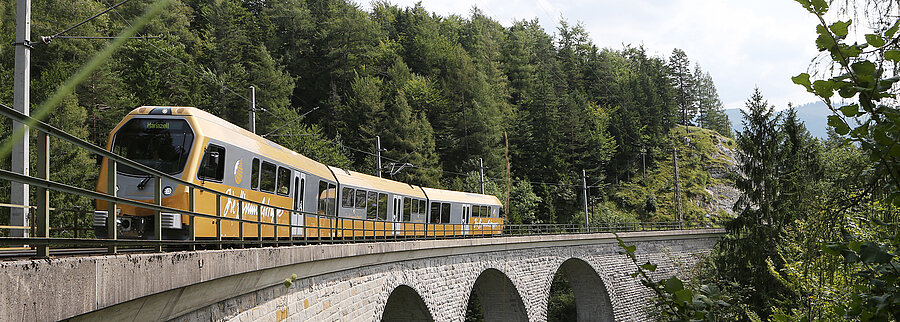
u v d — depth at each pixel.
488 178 65.94
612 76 112.94
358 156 67.38
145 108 14.10
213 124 14.55
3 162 23.81
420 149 65.25
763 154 38.00
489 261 31.25
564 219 73.44
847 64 3.49
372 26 83.44
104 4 50.09
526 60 97.81
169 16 57.69
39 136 5.70
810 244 5.59
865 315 3.71
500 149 72.38
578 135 79.62
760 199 37.50
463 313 28.42
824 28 3.50
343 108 70.12
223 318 10.34
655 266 4.14
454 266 27.77
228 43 63.34
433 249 25.28
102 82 40.31
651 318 45.69
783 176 36.47
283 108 58.59
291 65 75.75
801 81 3.56
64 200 27.42
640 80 107.88
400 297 24.92
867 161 4.81
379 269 20.38
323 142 55.09
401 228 29.77
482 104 75.38
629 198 81.19
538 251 36.41
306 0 83.12
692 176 88.38
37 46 41.78
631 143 88.62
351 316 17.59
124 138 13.82
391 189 28.95
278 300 12.86
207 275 8.86
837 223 5.34
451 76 79.44
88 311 5.73
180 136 13.77
